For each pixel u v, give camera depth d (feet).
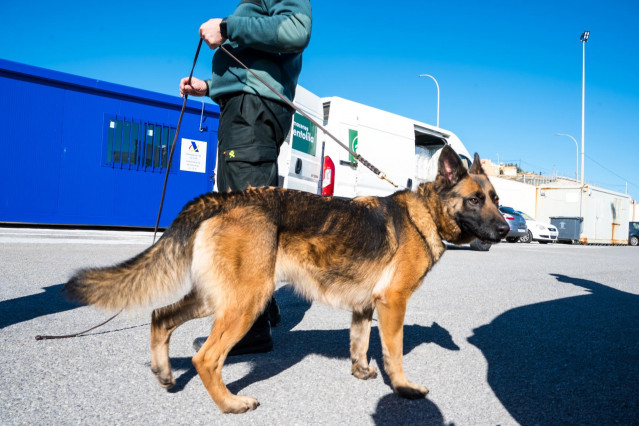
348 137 33.42
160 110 42.91
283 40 10.62
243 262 8.50
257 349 11.32
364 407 8.67
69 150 38.81
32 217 37.40
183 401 8.42
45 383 8.63
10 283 16.38
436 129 42.98
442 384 10.03
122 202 41.16
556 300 20.68
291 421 7.90
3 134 36.17
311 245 9.33
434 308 17.58
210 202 8.88
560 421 8.41
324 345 12.34
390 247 9.75
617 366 11.67
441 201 10.71
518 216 75.41
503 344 13.24
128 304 8.34
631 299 22.12
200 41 11.49
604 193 103.35
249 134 11.26
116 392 8.55
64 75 38.11
